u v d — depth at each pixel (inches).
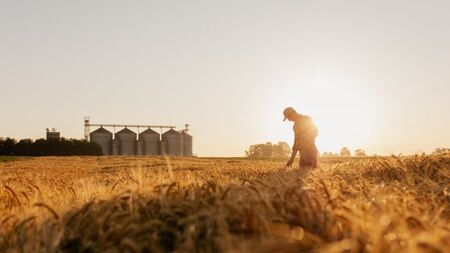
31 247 171.9
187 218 169.5
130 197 210.7
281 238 151.4
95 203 217.2
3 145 6013.8
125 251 151.2
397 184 285.3
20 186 416.8
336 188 256.7
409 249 141.6
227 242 144.3
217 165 995.3
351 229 165.6
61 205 273.1
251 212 163.8
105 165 1339.8
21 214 234.5
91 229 177.0
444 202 245.8
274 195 201.2
